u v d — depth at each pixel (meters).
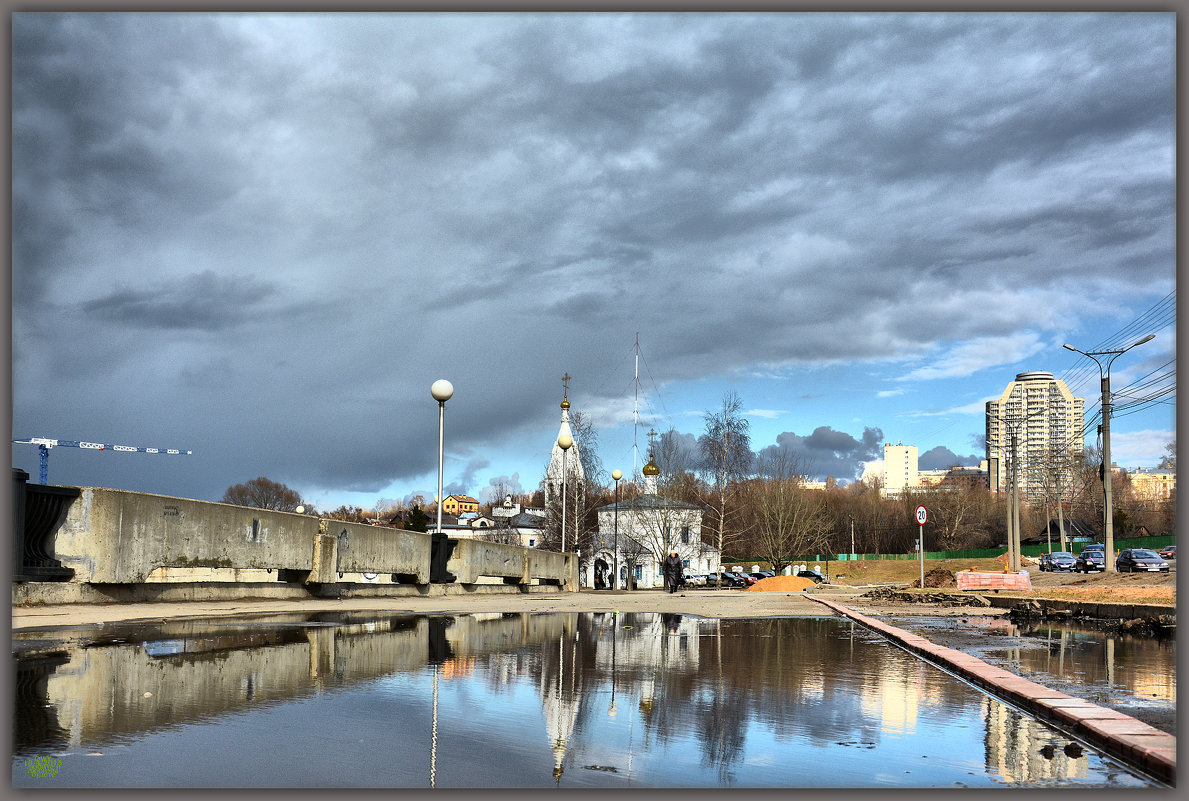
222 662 8.23
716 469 72.06
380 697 6.68
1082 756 5.29
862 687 7.86
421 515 94.81
